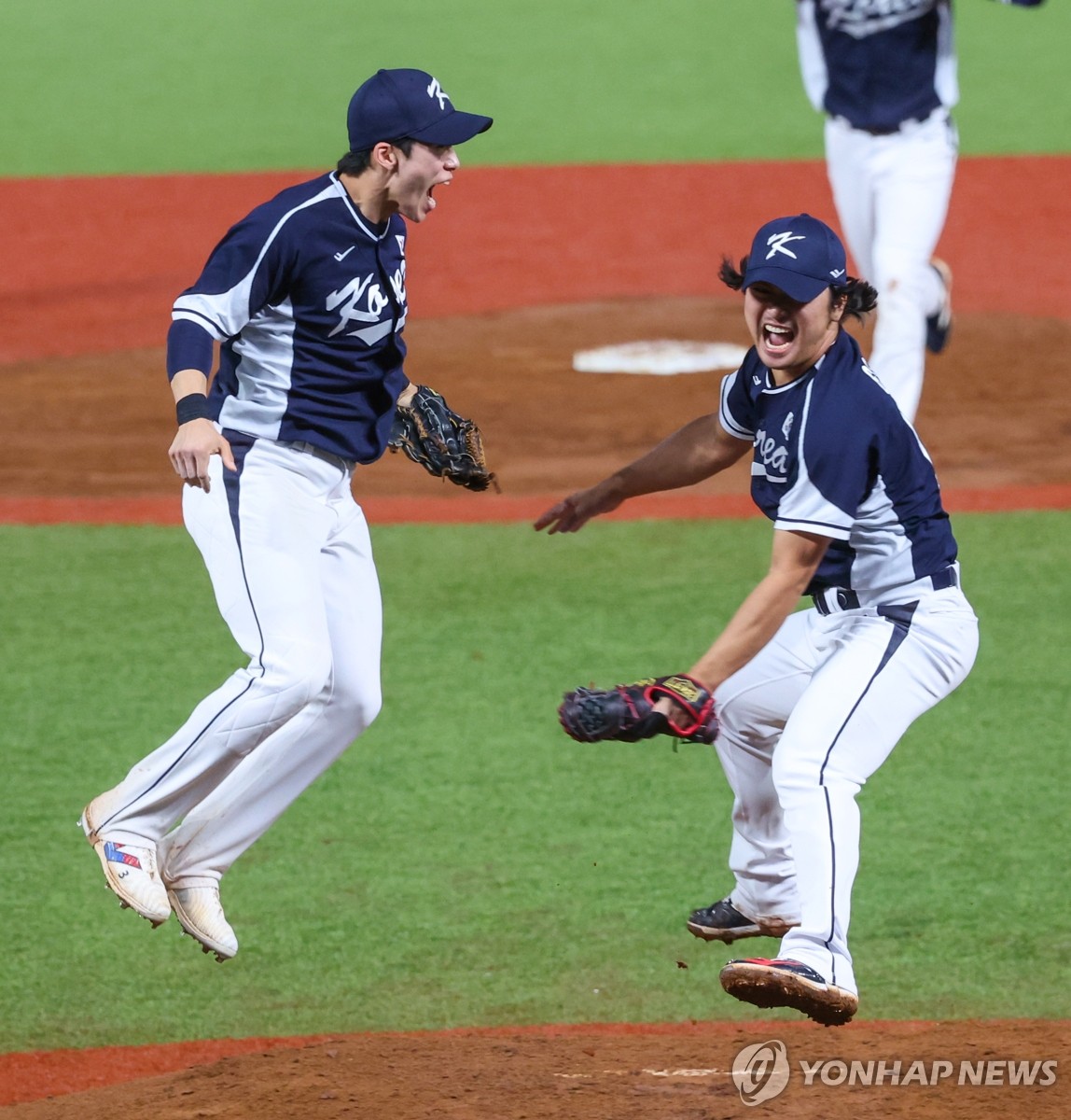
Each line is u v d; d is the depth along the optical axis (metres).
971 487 36.44
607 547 33.34
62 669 27.61
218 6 116.69
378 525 35.06
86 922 20.81
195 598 30.78
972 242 58.66
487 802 23.53
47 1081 17.67
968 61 94.19
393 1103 14.59
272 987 19.41
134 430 41.50
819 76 34.47
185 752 16.31
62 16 114.62
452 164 16.33
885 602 15.81
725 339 48.34
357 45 102.38
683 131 79.50
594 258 58.06
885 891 21.05
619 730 14.12
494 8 112.56
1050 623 28.94
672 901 20.98
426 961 19.83
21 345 49.12
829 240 14.70
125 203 67.56
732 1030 17.66
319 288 16.28
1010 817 22.73
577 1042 16.25
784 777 15.32
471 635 28.95
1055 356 46.28
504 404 43.16
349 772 24.42
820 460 14.73
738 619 14.79
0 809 23.09
